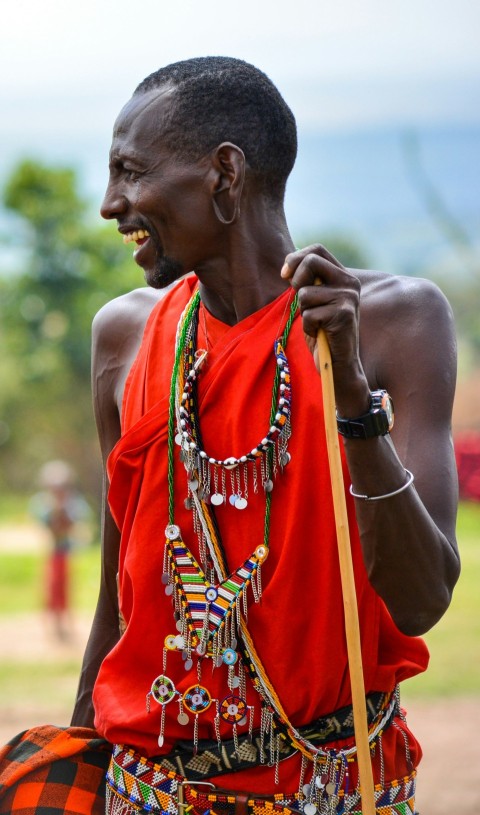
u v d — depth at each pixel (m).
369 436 3.89
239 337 4.40
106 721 4.50
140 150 4.32
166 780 4.42
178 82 4.33
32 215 55.62
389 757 4.48
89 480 61.72
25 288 56.53
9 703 17.97
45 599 27.52
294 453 4.27
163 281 4.45
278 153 4.42
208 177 4.30
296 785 4.34
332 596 4.25
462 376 91.12
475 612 25.06
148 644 4.48
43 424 60.72
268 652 4.29
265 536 4.30
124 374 5.01
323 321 3.84
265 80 4.47
